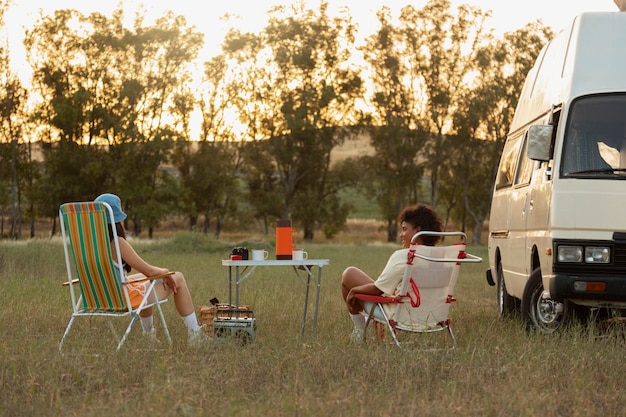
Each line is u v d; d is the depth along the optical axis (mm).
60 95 70250
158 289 9328
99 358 8141
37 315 11820
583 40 10383
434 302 8961
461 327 10938
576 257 9492
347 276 9680
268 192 73312
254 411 6230
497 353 8461
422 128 72375
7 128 71562
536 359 7984
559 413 6488
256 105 71375
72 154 69875
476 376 7430
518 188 11828
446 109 72500
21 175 73375
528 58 71938
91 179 70000
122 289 8914
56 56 70688
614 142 9773
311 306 13297
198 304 13641
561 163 9758
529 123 12047
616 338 9359
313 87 71688
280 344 9125
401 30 72062
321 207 73062
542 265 9992
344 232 92188
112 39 69438
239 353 8375
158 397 6453
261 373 7648
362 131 72688
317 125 70938
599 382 7473
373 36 72312
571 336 9445
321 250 39438
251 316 9461
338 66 72312
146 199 70438
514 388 6922
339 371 7629
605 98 9945
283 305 13375
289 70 71000
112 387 7078
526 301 10461
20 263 22703
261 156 72688
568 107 9953
